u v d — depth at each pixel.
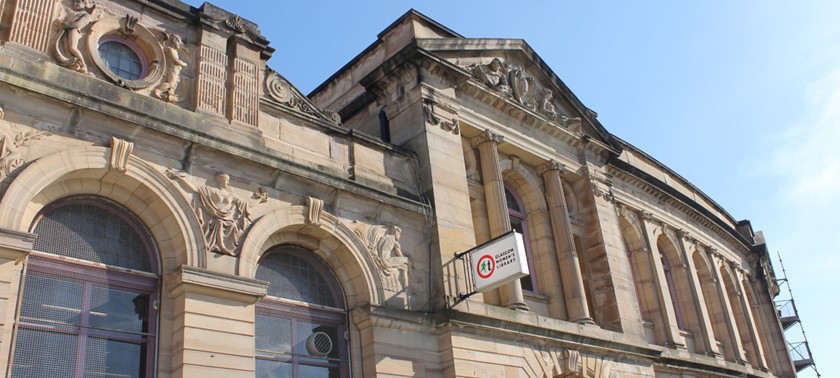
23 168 12.45
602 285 23.84
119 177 13.77
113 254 13.84
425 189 19.31
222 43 16.61
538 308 21.75
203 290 13.89
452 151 20.33
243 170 15.69
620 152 27.50
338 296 17.22
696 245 33.41
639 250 29.22
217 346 13.70
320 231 16.72
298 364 15.80
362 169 18.28
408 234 18.39
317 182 16.78
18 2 13.54
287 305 16.17
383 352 16.39
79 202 13.73
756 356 34.31
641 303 28.31
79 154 13.13
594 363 21.00
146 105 14.62
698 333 29.81
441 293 17.88
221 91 16.14
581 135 25.59
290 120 17.44
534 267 22.92
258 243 15.25
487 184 21.58
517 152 23.39
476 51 22.77
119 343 13.27
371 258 17.25
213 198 14.80
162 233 14.41
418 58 20.66
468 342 17.67
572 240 23.12
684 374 26.33
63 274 13.04
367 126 21.97
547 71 25.33
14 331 11.99
